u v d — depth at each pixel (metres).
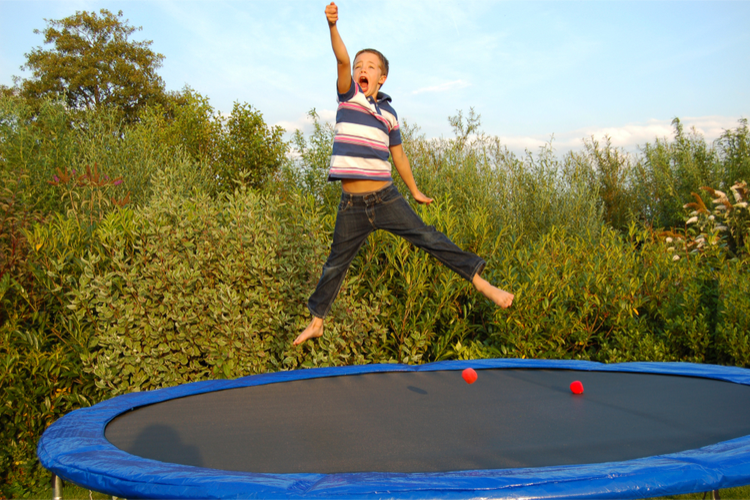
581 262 3.67
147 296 2.74
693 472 1.25
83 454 1.46
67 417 1.88
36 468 2.54
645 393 2.24
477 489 1.15
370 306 3.28
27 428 2.51
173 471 1.27
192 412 2.02
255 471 1.37
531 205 5.28
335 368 2.75
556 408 2.01
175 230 2.90
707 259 3.68
